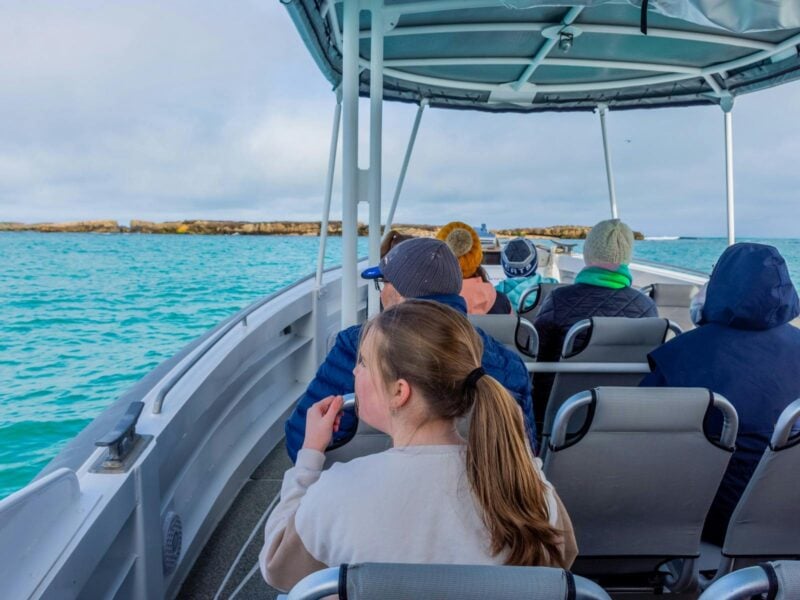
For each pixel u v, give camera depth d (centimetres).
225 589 210
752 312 171
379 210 364
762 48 388
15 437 1593
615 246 266
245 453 289
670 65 459
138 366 2458
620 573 169
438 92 550
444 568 74
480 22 366
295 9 268
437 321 94
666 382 183
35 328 3244
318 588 73
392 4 349
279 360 349
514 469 90
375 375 96
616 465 147
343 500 91
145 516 168
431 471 91
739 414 169
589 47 430
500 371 150
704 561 175
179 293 4319
